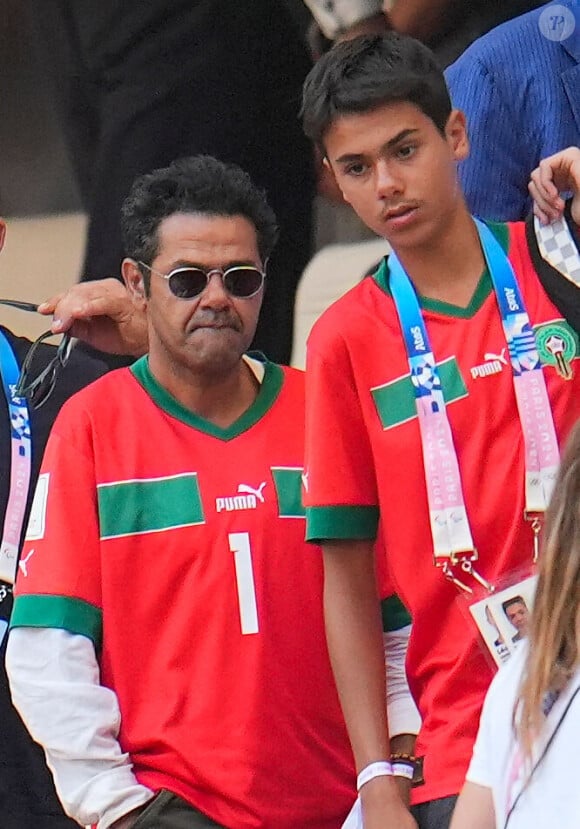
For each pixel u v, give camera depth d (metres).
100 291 14.23
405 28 16.98
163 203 12.89
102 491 12.77
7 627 13.90
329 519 11.84
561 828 8.66
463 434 11.50
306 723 12.54
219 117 18.06
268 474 12.77
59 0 18.70
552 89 14.30
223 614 12.52
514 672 9.41
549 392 11.41
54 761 12.53
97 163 18.73
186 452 12.83
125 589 12.66
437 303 11.73
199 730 12.41
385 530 11.72
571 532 9.09
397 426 11.60
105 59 18.59
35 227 19.08
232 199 12.88
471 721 11.32
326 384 11.82
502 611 11.25
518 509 11.33
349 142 11.57
